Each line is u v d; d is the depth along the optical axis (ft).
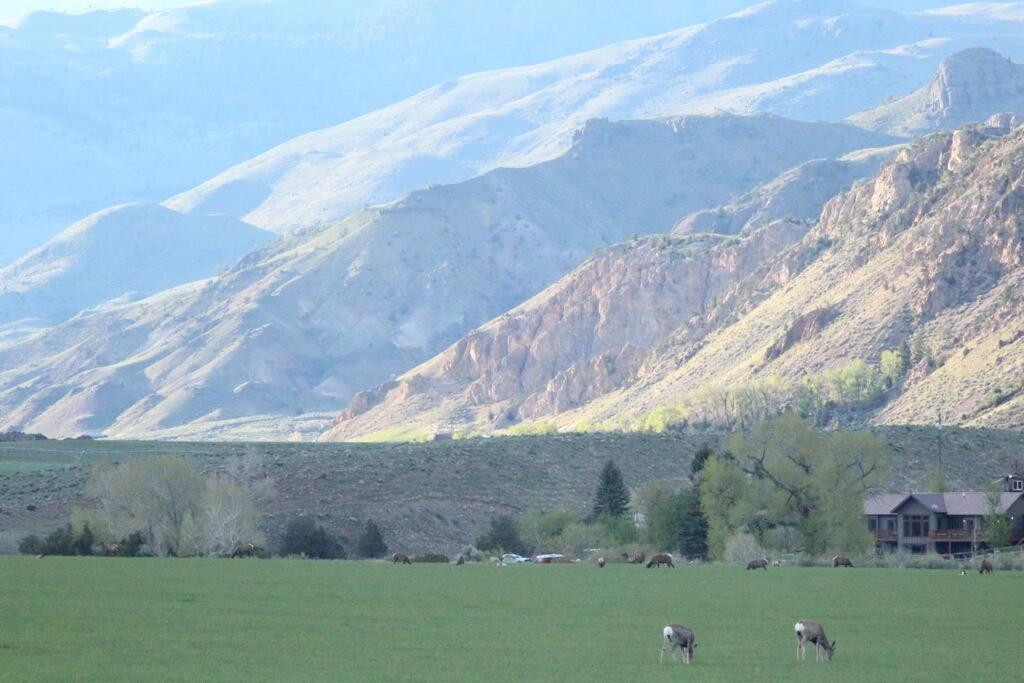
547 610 401.08
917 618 383.45
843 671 293.64
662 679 282.77
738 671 292.81
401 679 281.33
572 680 281.33
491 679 281.95
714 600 431.84
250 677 282.56
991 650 323.16
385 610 398.83
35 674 284.20
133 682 276.00
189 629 351.67
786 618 382.22
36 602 409.69
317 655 310.65
